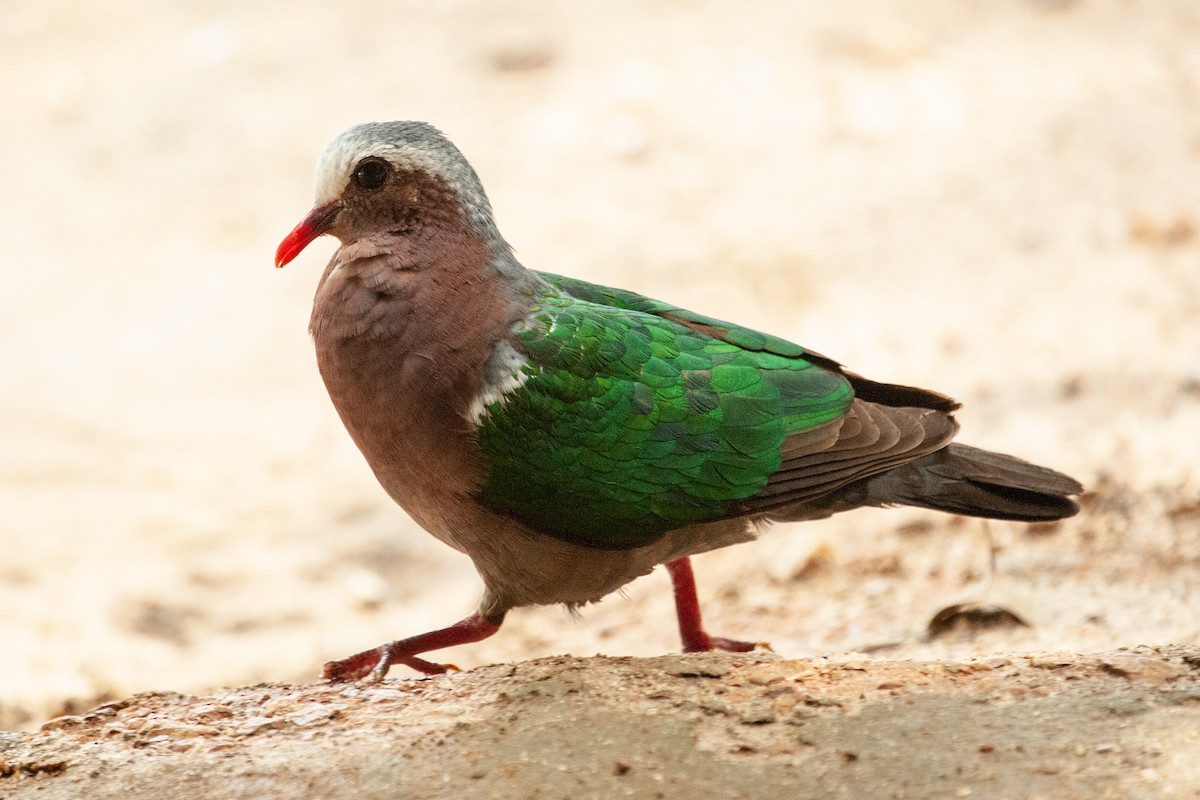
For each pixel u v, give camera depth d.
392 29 26.08
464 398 7.27
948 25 24.81
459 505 7.49
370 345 7.34
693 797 5.68
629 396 7.51
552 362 7.37
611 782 5.79
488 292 7.46
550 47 25.03
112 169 23.05
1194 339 14.83
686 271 18.83
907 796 5.59
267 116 23.78
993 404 14.12
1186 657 6.58
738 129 22.30
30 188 22.70
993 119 21.64
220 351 18.84
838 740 6.01
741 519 7.84
